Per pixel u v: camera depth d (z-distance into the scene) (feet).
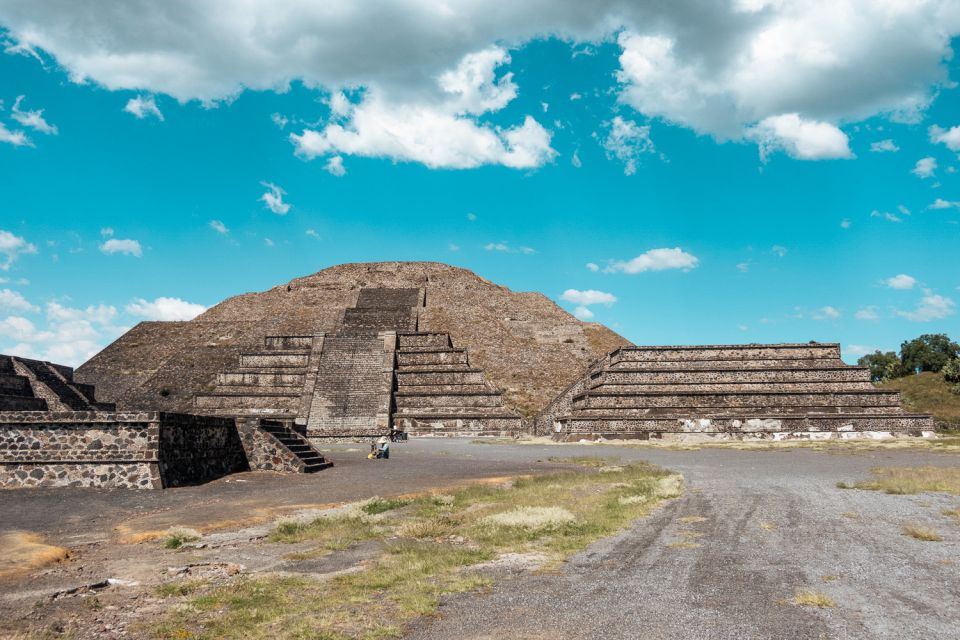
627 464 99.19
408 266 359.87
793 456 113.29
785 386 191.31
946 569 33.86
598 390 193.98
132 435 70.95
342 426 197.77
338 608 29.86
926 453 117.29
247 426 90.02
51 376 158.81
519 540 44.16
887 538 41.24
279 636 26.37
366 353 230.27
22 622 28.27
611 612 28.22
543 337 292.40
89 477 69.82
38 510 57.88
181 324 290.35
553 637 25.43
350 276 349.41
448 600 30.86
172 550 43.32
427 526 48.52
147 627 27.81
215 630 27.22
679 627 26.08
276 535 47.60
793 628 25.63
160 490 68.90
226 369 225.15
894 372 343.26
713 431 171.01
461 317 297.74
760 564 35.68
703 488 67.10
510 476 83.76
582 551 40.37
